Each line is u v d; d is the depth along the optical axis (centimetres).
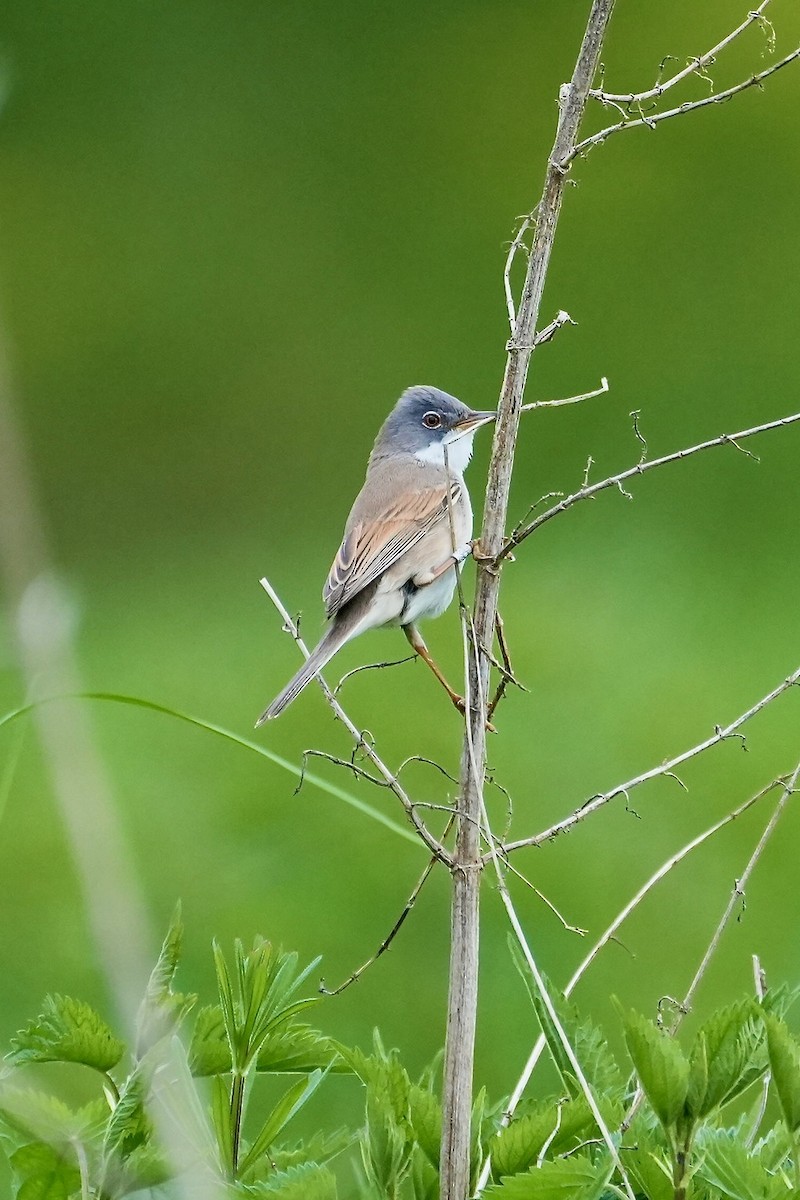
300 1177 406
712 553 1831
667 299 2394
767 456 2030
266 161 2891
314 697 1522
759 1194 403
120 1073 477
